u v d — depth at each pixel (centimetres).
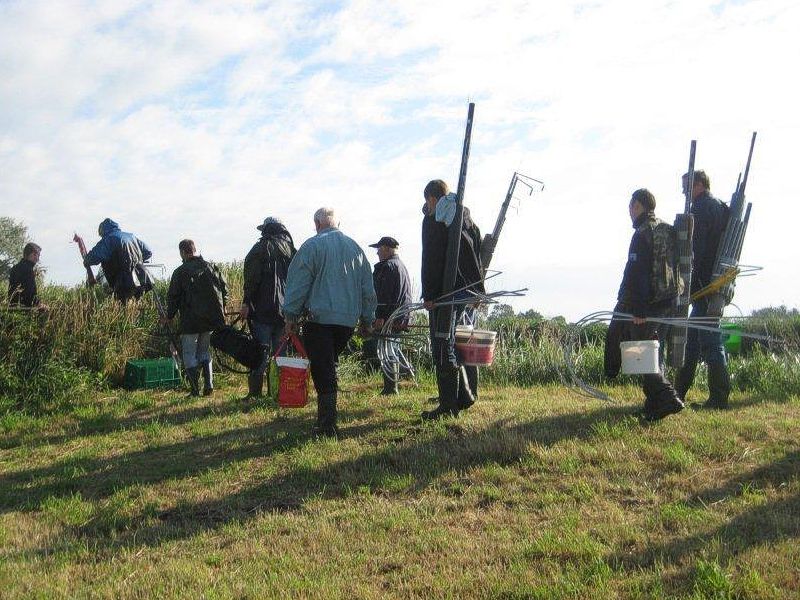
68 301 1287
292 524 619
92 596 514
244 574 539
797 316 1323
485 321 1386
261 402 1025
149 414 1021
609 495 637
